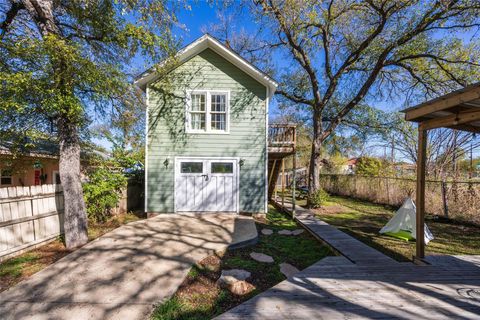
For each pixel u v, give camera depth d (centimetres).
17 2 599
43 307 298
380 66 1036
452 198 855
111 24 552
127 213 875
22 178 852
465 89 315
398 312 269
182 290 347
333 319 256
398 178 1131
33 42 450
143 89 859
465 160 1412
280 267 434
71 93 474
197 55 841
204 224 695
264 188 835
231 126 838
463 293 314
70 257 443
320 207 1091
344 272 381
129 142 939
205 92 838
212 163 836
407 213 651
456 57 989
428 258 444
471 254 509
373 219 878
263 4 953
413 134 1391
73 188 520
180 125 831
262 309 274
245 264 445
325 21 1019
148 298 320
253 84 845
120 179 804
